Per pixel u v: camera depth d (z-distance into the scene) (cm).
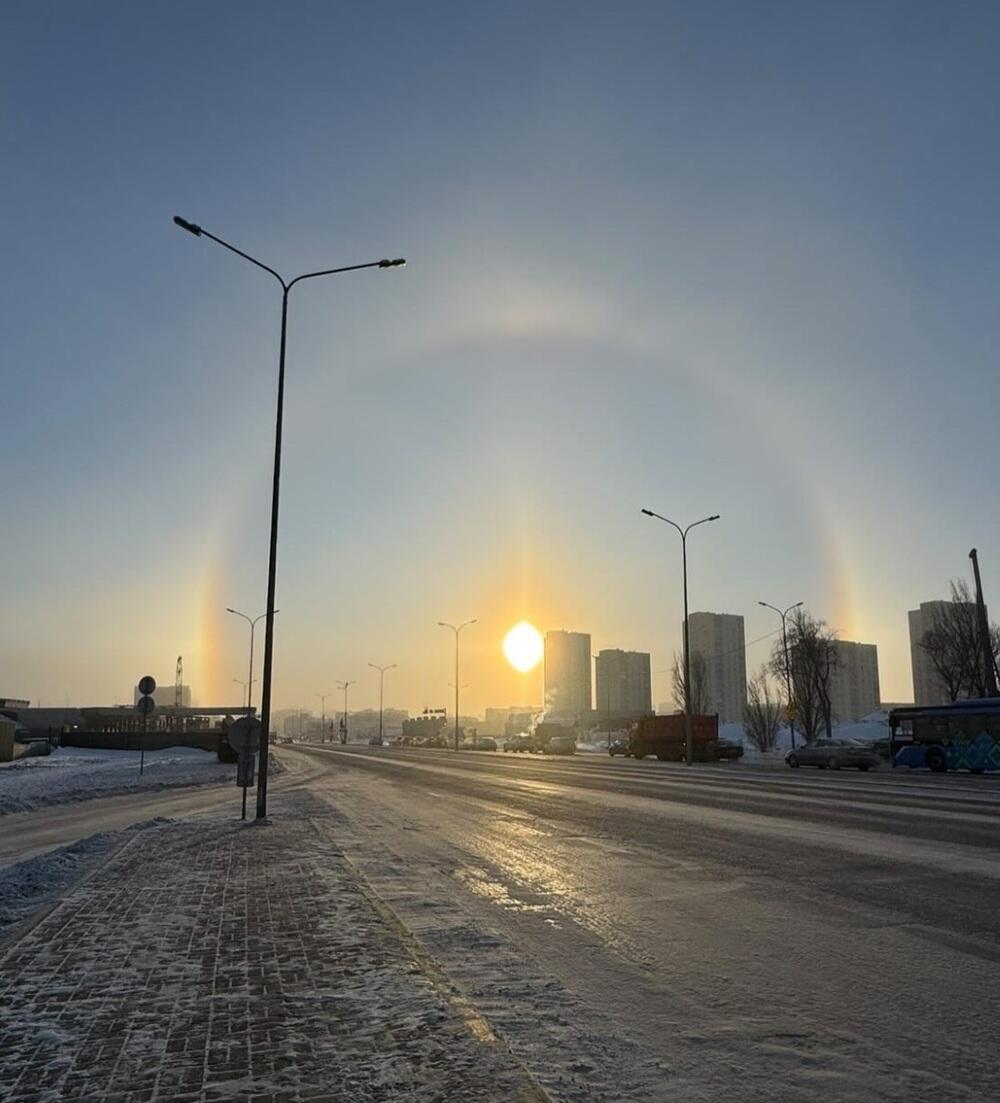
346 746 11756
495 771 4291
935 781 3275
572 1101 465
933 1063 523
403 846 1509
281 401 2016
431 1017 576
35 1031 557
